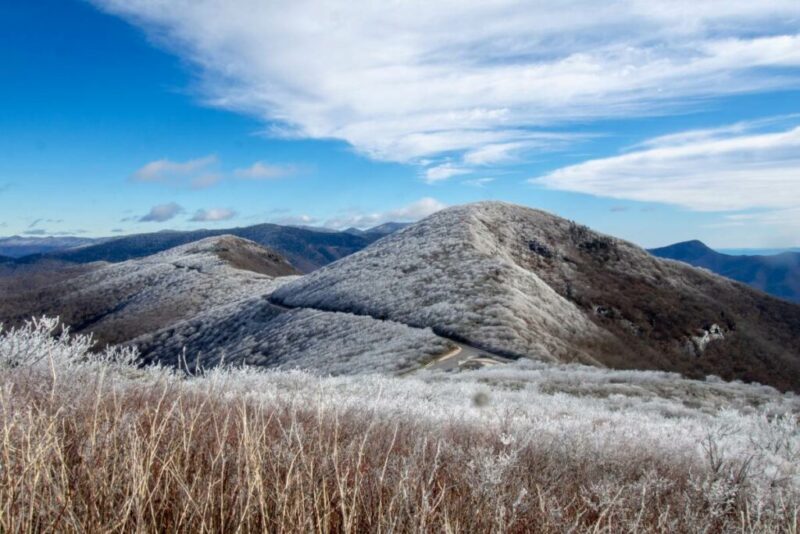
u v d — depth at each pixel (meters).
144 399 4.37
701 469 4.98
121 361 6.46
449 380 20.14
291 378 12.08
